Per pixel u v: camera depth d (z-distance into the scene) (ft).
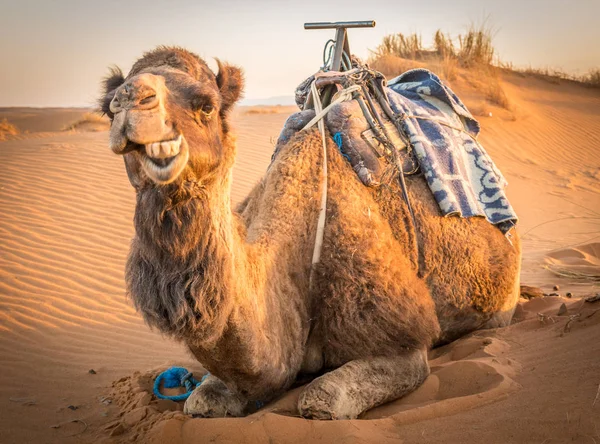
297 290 13.15
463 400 12.01
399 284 13.66
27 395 16.48
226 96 10.68
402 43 82.74
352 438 10.84
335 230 13.53
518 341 15.33
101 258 28.71
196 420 11.89
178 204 9.57
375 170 14.65
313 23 17.54
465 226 15.71
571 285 24.82
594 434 9.95
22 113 190.90
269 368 11.89
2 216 33.12
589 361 12.71
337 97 15.69
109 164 42.06
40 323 22.50
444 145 16.31
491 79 74.74
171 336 10.21
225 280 10.23
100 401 15.52
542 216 45.50
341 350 13.28
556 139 65.82
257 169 45.09
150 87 8.63
